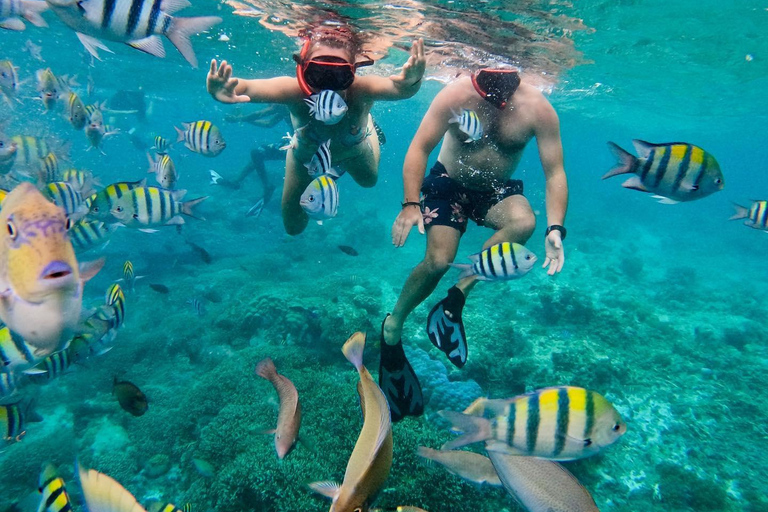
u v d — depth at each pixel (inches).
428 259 167.6
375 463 51.3
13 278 49.0
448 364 334.6
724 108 959.0
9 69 247.9
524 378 332.8
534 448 81.0
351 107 180.9
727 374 375.2
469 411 84.8
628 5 359.3
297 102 178.5
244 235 837.8
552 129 182.7
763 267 973.8
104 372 369.1
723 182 112.7
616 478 258.8
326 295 469.1
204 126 230.4
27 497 238.4
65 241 49.8
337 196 178.9
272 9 375.2
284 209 238.7
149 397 330.0
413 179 171.3
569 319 458.3
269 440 231.5
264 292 430.3
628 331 436.1
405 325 395.9
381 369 178.9
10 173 241.0
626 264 778.8
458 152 187.9
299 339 364.8
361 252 789.9
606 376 340.5
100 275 612.4
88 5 87.9
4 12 109.4
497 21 359.6
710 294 679.1
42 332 51.2
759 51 509.4
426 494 196.4
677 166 113.3
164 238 769.6
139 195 202.2
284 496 195.8
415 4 317.4
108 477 60.4
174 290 548.1
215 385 301.4
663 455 276.8
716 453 277.4
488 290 550.6
